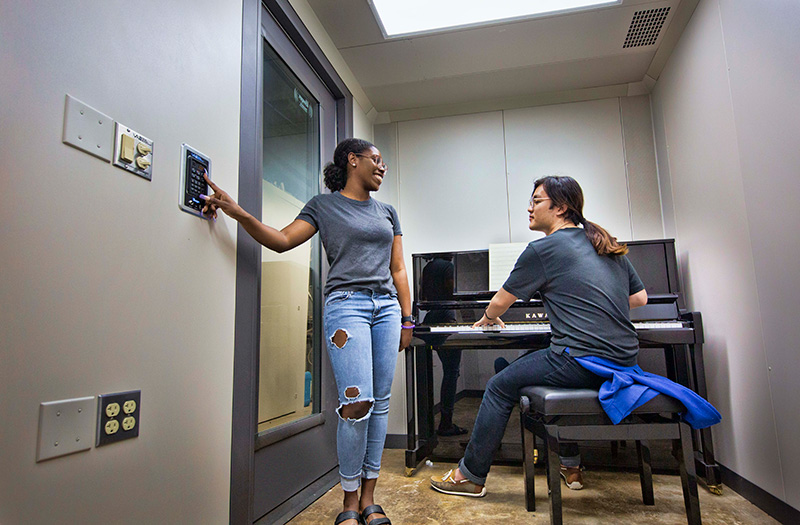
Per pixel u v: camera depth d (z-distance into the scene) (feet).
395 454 8.82
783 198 5.09
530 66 8.93
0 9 2.56
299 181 7.10
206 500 4.10
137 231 3.46
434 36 8.02
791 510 5.13
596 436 4.77
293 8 6.66
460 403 8.07
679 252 8.30
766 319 5.55
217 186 4.56
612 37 8.07
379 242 5.25
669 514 5.58
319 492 6.36
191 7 4.31
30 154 2.67
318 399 6.97
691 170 7.67
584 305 5.28
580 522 5.35
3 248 2.50
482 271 8.14
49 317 2.73
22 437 2.55
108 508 3.07
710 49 6.76
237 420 4.65
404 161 10.41
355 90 9.46
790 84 4.86
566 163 9.66
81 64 3.05
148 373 3.49
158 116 3.76
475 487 6.14
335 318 4.89
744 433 6.15
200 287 4.18
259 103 5.52
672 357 7.16
